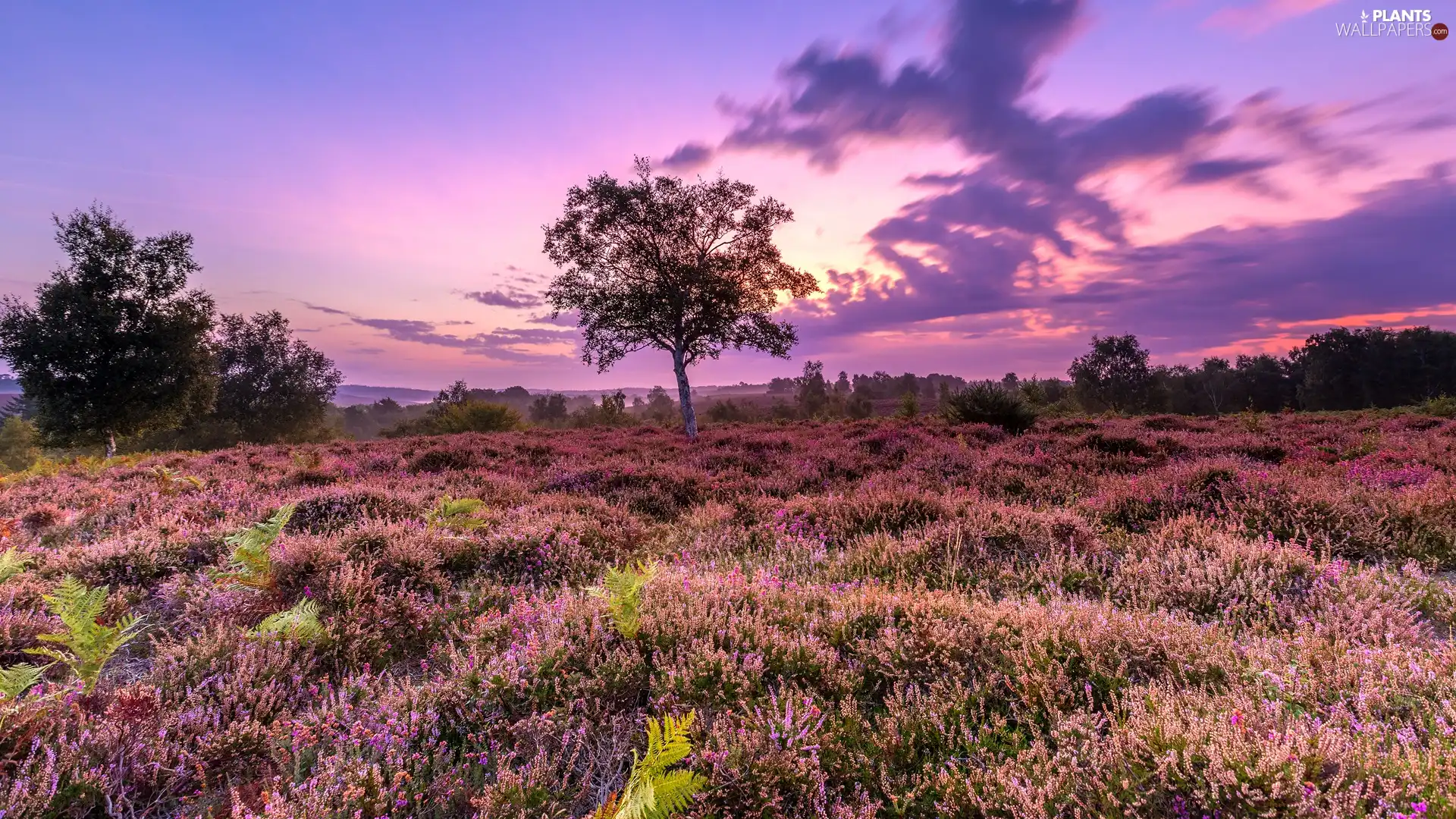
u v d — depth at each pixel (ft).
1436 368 267.80
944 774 8.71
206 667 12.56
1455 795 6.70
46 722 9.89
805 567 20.59
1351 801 7.06
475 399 135.64
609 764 9.91
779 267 79.25
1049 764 8.49
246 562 17.15
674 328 75.87
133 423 98.53
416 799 8.67
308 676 12.64
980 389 68.39
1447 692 9.62
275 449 66.74
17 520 27.25
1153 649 11.96
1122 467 36.91
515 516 26.76
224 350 179.73
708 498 32.65
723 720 10.02
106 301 94.79
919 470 37.78
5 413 277.23
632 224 75.82
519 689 11.52
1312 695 9.93
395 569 18.70
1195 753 8.09
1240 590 15.34
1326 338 293.43
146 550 20.11
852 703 10.88
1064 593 16.79
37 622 14.34
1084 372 324.19
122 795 8.64
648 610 14.33
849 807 8.32
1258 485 23.80
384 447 65.10
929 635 12.88
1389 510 21.11
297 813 7.95
